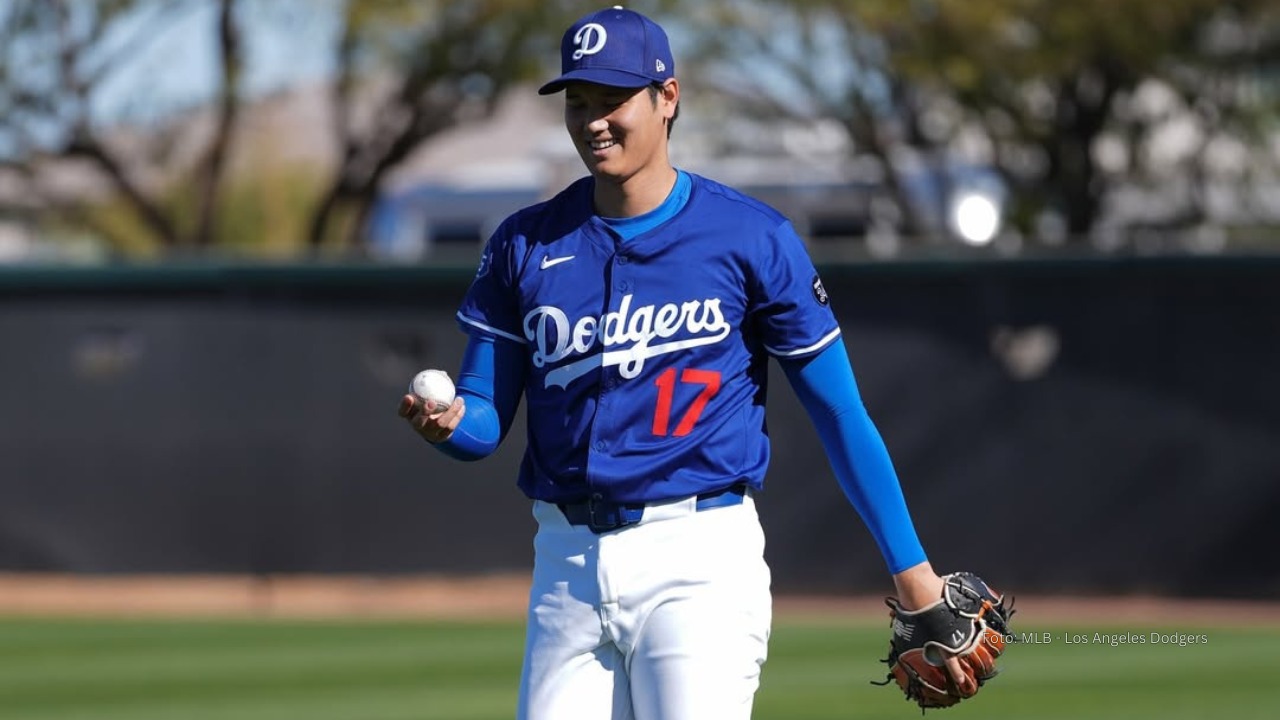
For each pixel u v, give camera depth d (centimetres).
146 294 4453
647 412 1216
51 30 7994
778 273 1223
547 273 1241
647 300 1219
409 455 4400
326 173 10419
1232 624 3862
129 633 3875
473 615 4181
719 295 1218
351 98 8644
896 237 9138
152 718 2784
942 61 7744
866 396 4225
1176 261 4103
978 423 4188
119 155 8462
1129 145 8881
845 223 9262
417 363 4416
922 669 1262
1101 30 7694
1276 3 7900
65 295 4466
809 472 4228
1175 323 4109
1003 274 4172
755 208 1241
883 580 4206
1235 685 2997
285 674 3262
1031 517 4169
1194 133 9206
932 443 4206
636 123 1208
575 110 1223
